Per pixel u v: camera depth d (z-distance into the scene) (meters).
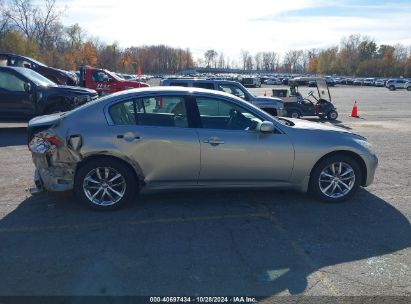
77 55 73.94
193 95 4.71
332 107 16.08
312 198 5.15
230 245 3.78
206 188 4.75
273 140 4.70
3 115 9.90
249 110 4.77
